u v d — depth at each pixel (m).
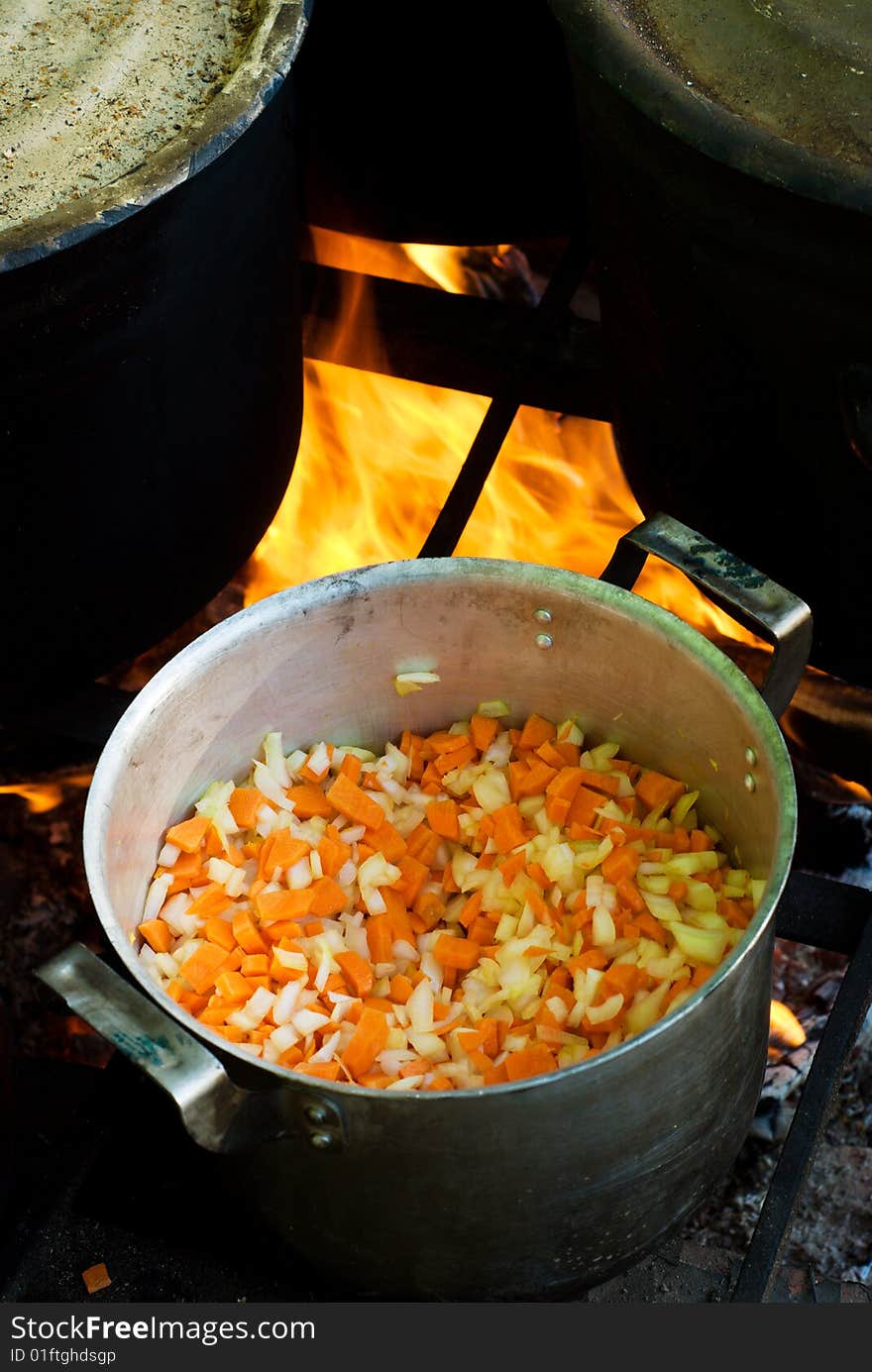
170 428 1.34
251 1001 1.22
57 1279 1.30
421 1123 1.09
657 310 1.34
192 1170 1.32
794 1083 1.56
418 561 1.29
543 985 1.25
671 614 1.25
